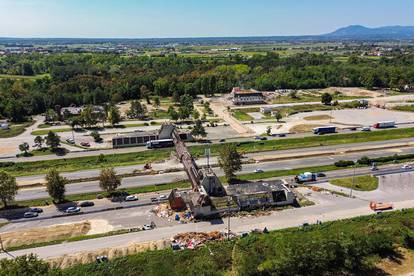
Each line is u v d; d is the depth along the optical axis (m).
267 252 76.12
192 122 198.00
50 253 81.31
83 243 85.38
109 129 186.50
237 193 104.38
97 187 118.44
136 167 136.00
